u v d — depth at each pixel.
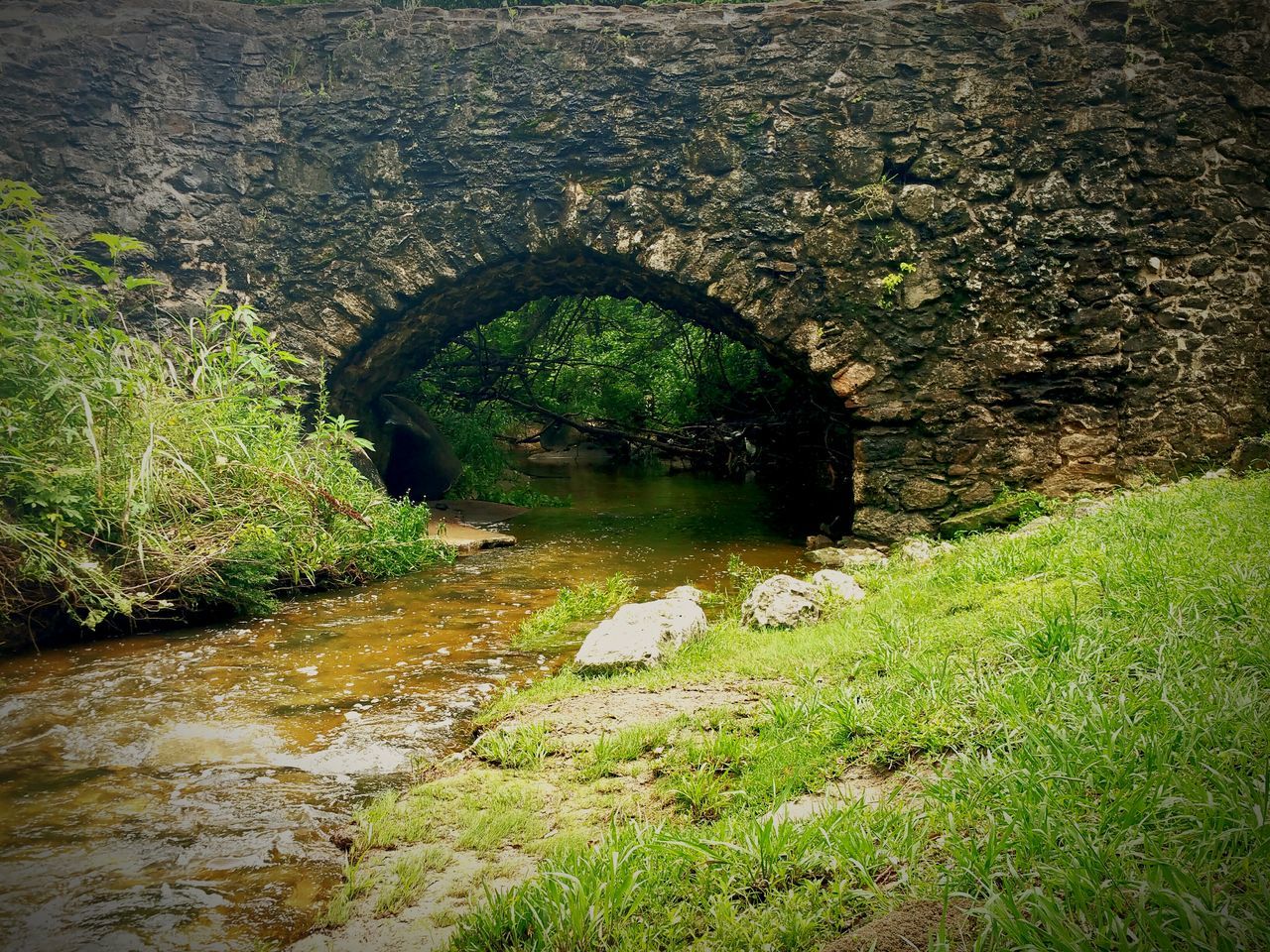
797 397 14.16
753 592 6.29
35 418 6.39
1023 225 9.21
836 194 9.45
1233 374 9.10
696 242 9.72
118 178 9.80
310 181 10.17
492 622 6.73
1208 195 9.12
